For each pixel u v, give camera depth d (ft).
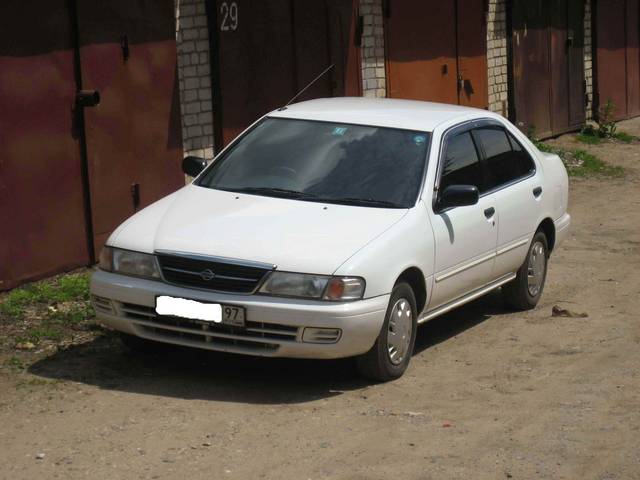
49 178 31.14
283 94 41.06
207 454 19.26
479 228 26.45
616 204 48.03
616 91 70.08
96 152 32.76
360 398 22.63
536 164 30.25
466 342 27.35
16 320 26.99
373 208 24.11
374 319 22.29
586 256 38.22
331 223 23.31
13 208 29.94
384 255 22.68
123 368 24.02
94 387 22.68
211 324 22.09
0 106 29.43
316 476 18.43
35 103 30.58
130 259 22.94
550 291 33.12
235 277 22.04
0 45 29.37
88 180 32.48
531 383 24.02
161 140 35.50
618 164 58.29
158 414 21.21
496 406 22.39
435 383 23.84
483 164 27.61
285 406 21.98
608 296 32.65
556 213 31.01
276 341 21.86
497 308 30.81
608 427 21.26
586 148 61.98
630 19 71.61
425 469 18.89
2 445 19.44
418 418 21.50
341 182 24.82
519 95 59.21
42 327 26.53
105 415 21.06
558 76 63.26
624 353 26.50
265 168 25.58
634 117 72.90
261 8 39.68
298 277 21.85
